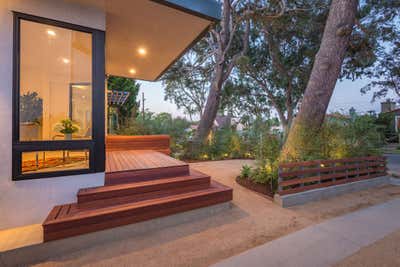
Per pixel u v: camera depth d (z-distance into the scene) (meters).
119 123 9.84
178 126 8.48
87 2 2.29
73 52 2.38
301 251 1.84
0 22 1.93
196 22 2.85
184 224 2.38
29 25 2.12
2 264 1.61
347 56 7.71
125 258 1.73
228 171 5.40
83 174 2.28
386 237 2.12
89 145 2.31
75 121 2.40
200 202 2.57
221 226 2.35
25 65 2.15
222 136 8.60
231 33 7.81
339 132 4.41
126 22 2.82
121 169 2.64
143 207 2.17
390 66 8.85
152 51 3.99
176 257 1.74
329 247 1.92
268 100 12.56
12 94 1.97
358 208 3.01
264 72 10.98
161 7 2.45
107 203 2.20
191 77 10.80
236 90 11.66
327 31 4.34
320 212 2.82
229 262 1.67
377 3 7.18
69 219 1.81
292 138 4.24
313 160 3.66
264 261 1.68
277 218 2.59
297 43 9.24
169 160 3.51
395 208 3.01
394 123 15.05
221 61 8.05
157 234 2.14
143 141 5.37
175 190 2.64
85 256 1.75
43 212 2.08
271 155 4.14
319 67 4.35
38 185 2.06
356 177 4.07
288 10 6.73
